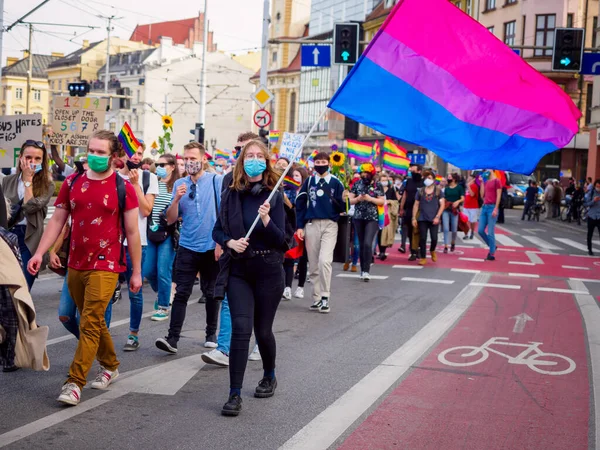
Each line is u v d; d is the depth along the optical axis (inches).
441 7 266.8
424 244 653.3
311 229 412.8
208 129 4121.6
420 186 700.7
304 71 3614.7
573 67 853.2
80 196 231.1
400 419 221.6
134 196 237.1
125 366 278.5
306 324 371.9
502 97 271.1
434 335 347.6
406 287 511.5
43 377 260.2
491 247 701.9
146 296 442.9
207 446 194.4
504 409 235.3
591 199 794.8
